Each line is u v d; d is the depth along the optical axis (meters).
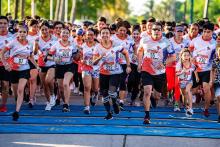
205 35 11.84
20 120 10.87
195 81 12.70
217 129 10.39
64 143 8.82
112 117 11.37
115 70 11.02
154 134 9.64
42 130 9.81
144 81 10.63
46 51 12.38
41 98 14.59
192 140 9.27
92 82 12.23
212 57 11.83
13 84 11.25
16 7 25.94
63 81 11.99
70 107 12.98
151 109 12.96
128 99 14.93
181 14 83.88
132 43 12.77
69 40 11.98
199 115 12.22
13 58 10.97
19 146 8.55
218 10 74.12
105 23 13.98
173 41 12.88
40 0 46.75
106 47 10.96
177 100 12.69
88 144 8.77
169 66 12.70
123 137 9.35
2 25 11.52
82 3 55.12
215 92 11.11
